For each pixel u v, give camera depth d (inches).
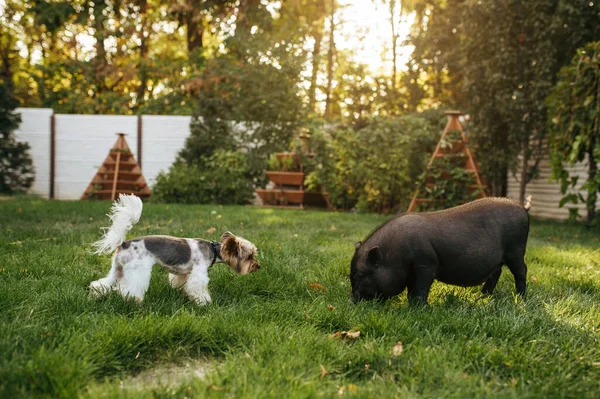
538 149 497.4
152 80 895.1
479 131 497.4
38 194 636.1
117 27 861.2
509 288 194.7
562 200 411.5
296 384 101.2
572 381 108.9
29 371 98.8
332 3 894.4
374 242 165.5
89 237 269.3
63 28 897.5
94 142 633.0
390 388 104.0
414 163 530.0
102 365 109.7
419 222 163.8
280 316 148.1
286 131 592.7
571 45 448.8
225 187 558.3
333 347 123.0
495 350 121.0
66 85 930.7
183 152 609.0
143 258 156.3
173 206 470.6
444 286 193.5
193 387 100.0
